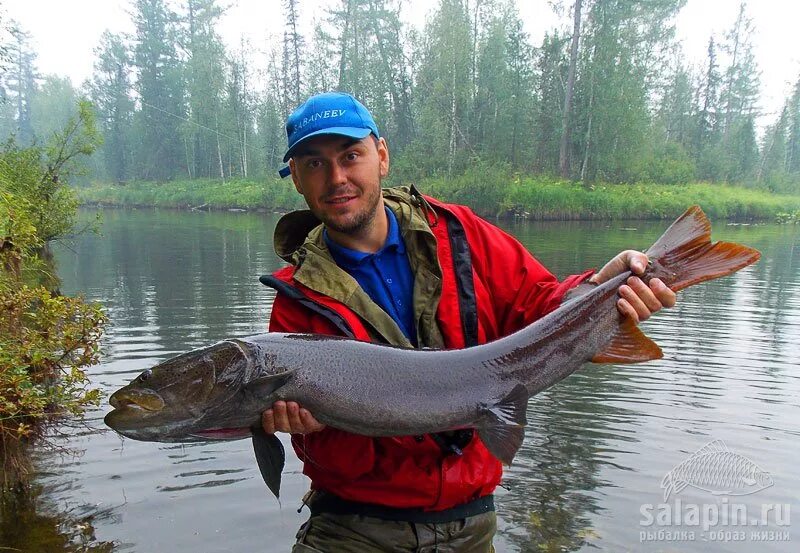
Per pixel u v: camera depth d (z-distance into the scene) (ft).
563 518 13.16
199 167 188.96
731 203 110.32
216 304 33.27
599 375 22.58
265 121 167.53
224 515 13.03
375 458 7.66
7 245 18.89
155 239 67.87
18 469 14.82
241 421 7.29
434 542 7.73
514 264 8.44
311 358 7.31
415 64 132.77
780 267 49.08
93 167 200.44
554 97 129.59
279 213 123.03
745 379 21.89
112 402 7.22
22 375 15.25
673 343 26.66
